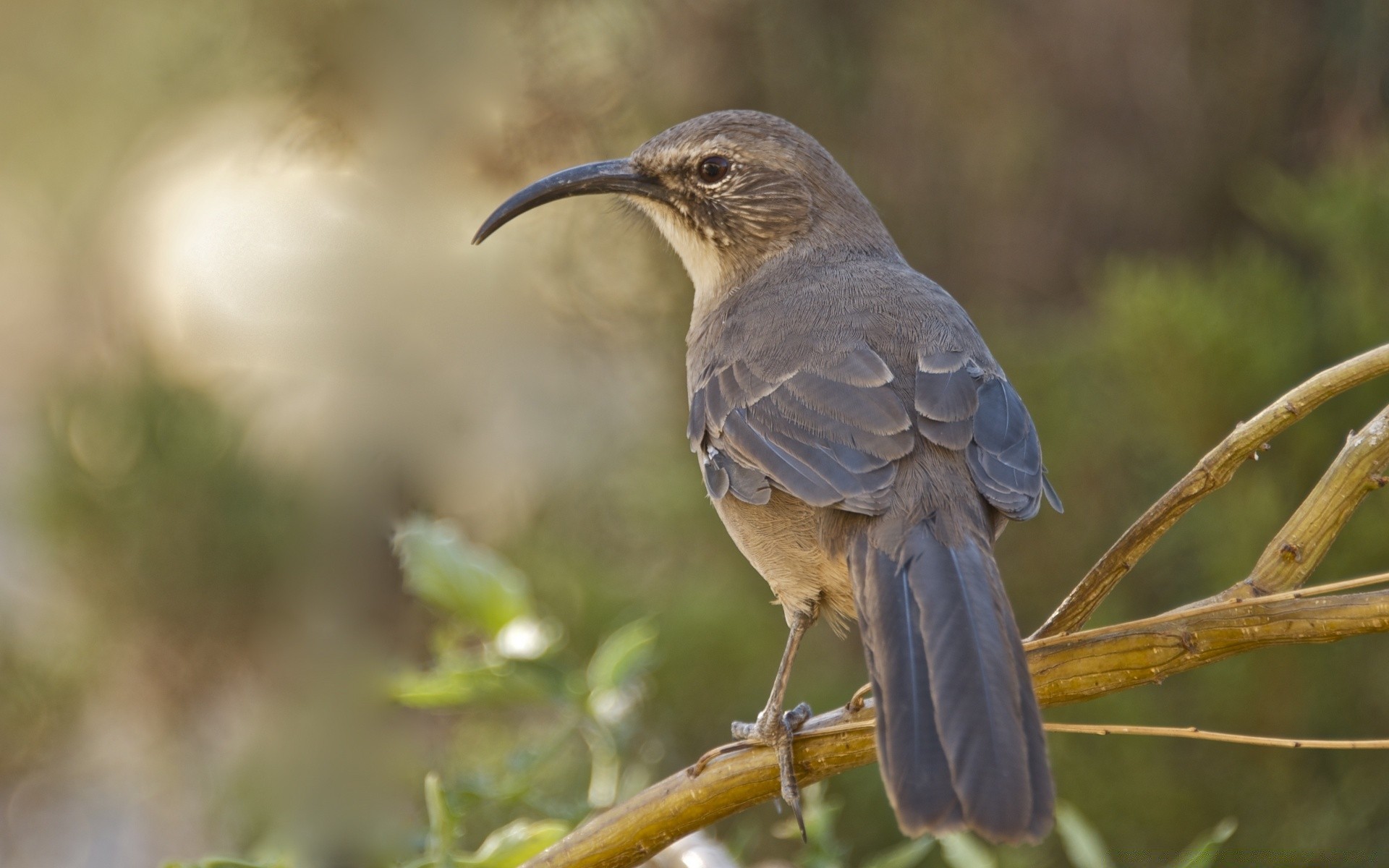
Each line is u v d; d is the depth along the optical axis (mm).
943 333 6746
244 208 12617
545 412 12695
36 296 16109
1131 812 10445
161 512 11820
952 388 6352
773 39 12938
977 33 12891
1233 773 10414
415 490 12602
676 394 12516
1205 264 12445
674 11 12930
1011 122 12930
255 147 12828
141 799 13062
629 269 12891
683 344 12531
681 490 12211
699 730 11414
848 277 7488
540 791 9047
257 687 12484
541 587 11766
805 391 6488
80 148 16281
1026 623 11695
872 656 5266
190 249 12617
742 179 8125
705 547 12320
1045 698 5176
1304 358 10086
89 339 14336
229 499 11898
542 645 6617
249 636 12414
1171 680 10812
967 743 4828
